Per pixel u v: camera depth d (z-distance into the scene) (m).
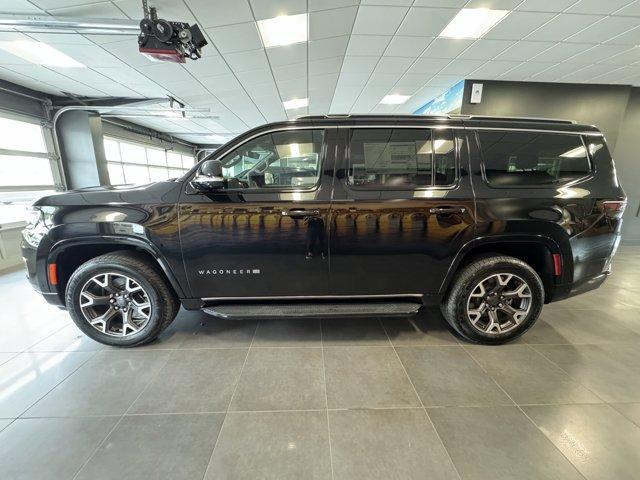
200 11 3.23
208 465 1.25
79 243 1.92
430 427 1.43
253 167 1.95
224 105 6.94
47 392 1.68
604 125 6.05
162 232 1.88
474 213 1.89
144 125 9.24
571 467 1.23
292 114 8.44
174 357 1.99
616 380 1.75
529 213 1.90
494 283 2.02
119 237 1.89
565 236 1.93
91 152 6.25
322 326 2.39
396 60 4.93
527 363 1.91
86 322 2.04
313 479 1.19
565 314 2.60
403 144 1.92
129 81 5.09
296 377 1.79
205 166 1.75
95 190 2.01
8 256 4.72
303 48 4.34
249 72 5.03
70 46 3.73
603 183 1.98
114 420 1.48
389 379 1.77
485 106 5.94
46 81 5.01
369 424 1.45
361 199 1.88
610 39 4.20
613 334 2.26
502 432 1.40
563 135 1.97
